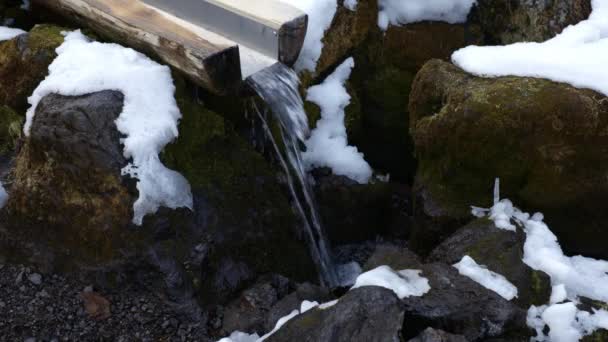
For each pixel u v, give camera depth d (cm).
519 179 310
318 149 398
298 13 360
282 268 343
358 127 420
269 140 372
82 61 331
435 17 411
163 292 301
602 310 263
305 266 360
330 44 402
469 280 259
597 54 306
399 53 412
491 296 249
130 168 301
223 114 371
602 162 293
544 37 371
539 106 290
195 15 387
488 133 302
